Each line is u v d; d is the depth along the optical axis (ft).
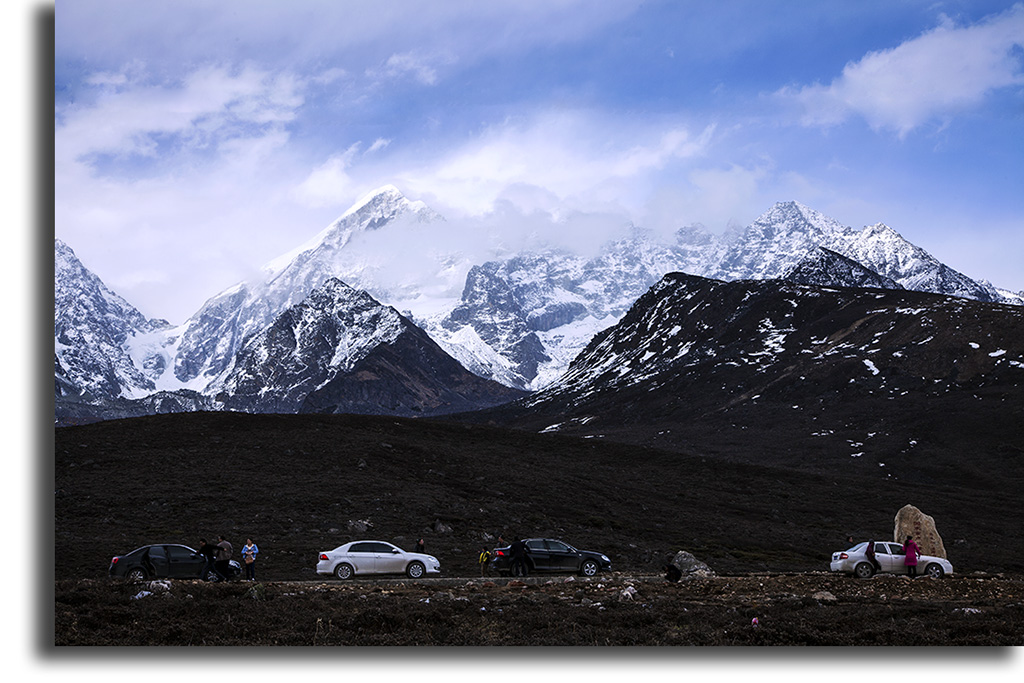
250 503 238.68
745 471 401.08
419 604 95.04
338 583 126.62
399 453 329.11
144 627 77.05
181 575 129.70
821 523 313.12
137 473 268.21
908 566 148.36
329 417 397.39
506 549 154.40
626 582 131.64
